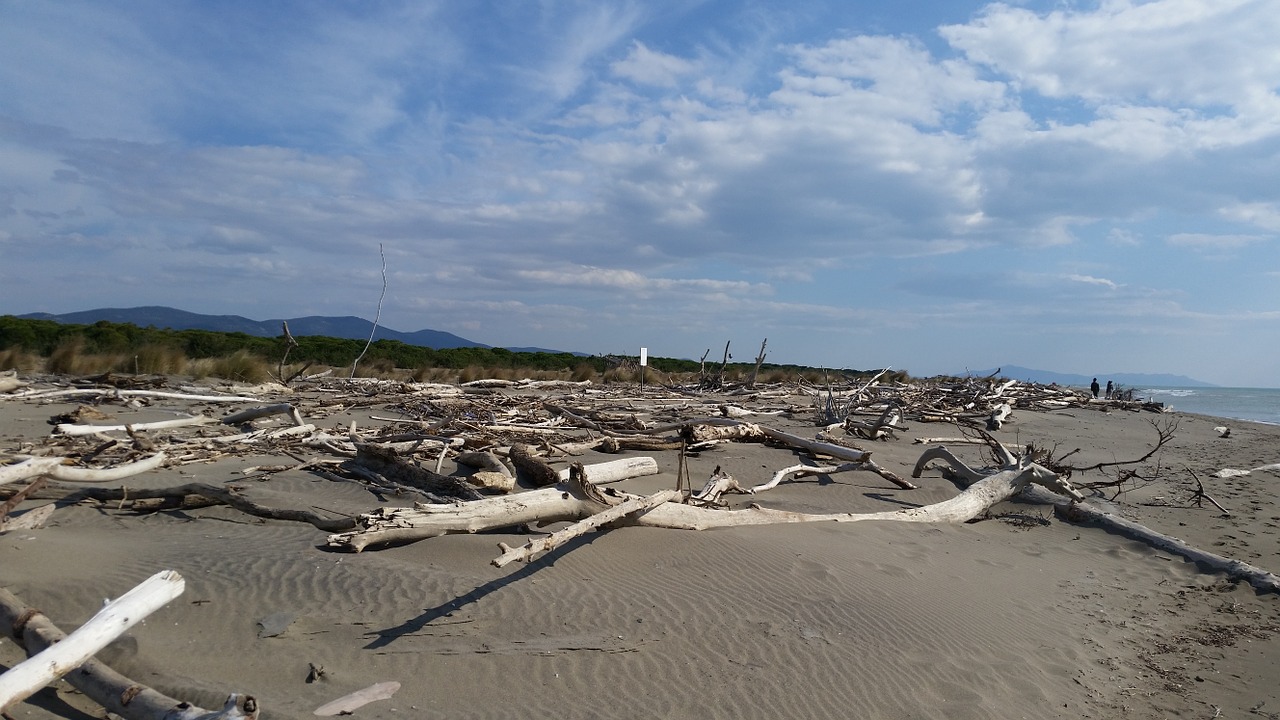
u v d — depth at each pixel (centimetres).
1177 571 807
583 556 641
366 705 393
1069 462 1580
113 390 1703
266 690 401
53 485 795
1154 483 1366
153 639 452
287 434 1240
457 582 568
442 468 1051
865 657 494
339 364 3544
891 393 2859
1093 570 792
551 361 4741
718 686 441
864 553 737
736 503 970
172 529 711
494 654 459
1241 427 2805
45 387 1772
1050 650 556
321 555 619
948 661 505
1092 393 3912
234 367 2353
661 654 475
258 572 572
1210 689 511
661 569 628
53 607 476
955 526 946
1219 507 1112
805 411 2197
